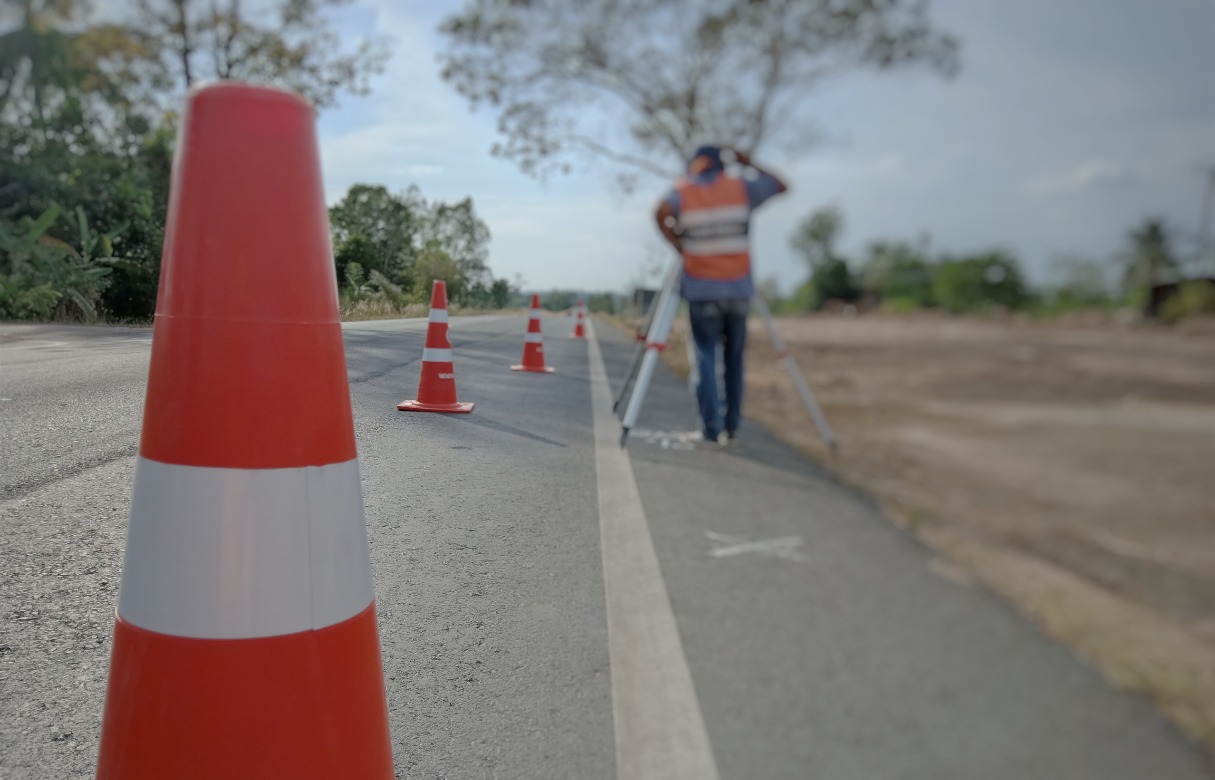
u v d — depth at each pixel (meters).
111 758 0.83
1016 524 2.79
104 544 1.20
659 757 1.23
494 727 1.13
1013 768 1.39
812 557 2.24
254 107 0.82
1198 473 3.51
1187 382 4.48
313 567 0.85
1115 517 2.95
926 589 2.12
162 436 0.81
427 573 1.36
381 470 1.42
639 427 3.96
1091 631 1.95
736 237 3.84
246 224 0.81
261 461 0.82
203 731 0.81
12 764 0.90
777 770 1.29
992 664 1.73
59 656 1.05
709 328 3.85
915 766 1.34
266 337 0.82
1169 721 1.59
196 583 0.80
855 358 6.45
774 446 3.95
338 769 0.87
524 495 1.75
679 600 1.81
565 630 1.37
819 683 1.57
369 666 0.92
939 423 4.54
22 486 1.24
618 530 1.88
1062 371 4.86
